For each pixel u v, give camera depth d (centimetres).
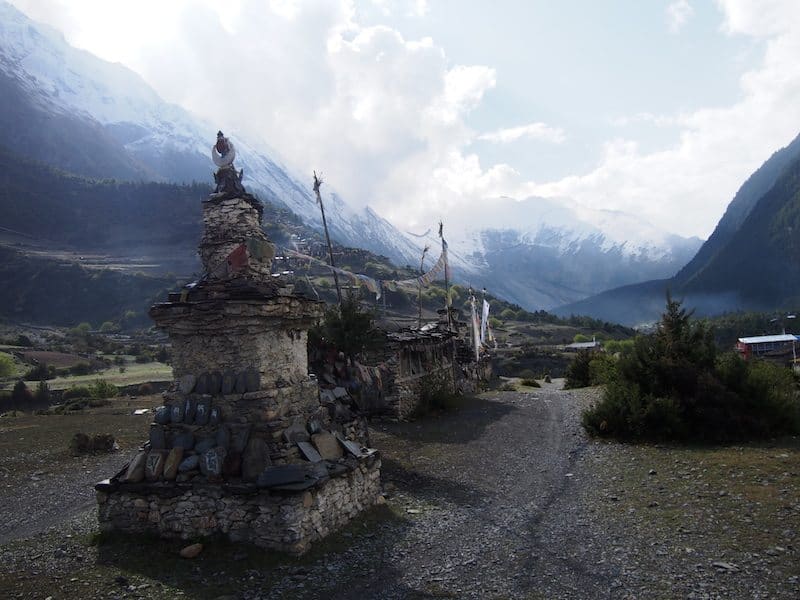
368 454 1186
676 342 1978
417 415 2561
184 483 978
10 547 1019
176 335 1077
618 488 1337
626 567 880
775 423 1795
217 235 1133
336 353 2164
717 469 1398
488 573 882
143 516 991
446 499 1300
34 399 4716
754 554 890
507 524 1119
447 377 3372
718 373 1878
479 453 1781
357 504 1118
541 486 1412
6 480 1722
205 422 1025
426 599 795
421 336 3025
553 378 6850
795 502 1108
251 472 964
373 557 940
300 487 930
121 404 3866
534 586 830
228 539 943
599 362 3797
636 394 1906
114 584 834
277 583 833
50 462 1961
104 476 1775
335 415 1338
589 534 1042
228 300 1021
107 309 10862
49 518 1335
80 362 6662
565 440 1955
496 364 7900
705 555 902
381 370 2525
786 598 749
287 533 912
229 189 1145
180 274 12256
